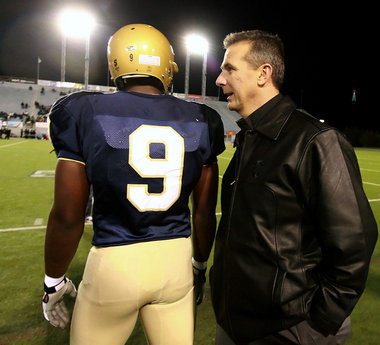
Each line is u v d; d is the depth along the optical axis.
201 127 1.11
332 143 0.96
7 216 4.31
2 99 25.58
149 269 1.00
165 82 1.16
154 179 1.01
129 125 1.00
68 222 1.00
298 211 1.01
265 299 1.02
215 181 1.22
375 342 1.91
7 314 2.09
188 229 1.13
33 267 2.78
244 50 1.09
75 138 0.97
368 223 0.95
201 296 1.37
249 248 1.04
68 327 1.97
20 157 11.05
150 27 1.16
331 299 0.97
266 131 1.06
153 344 1.11
